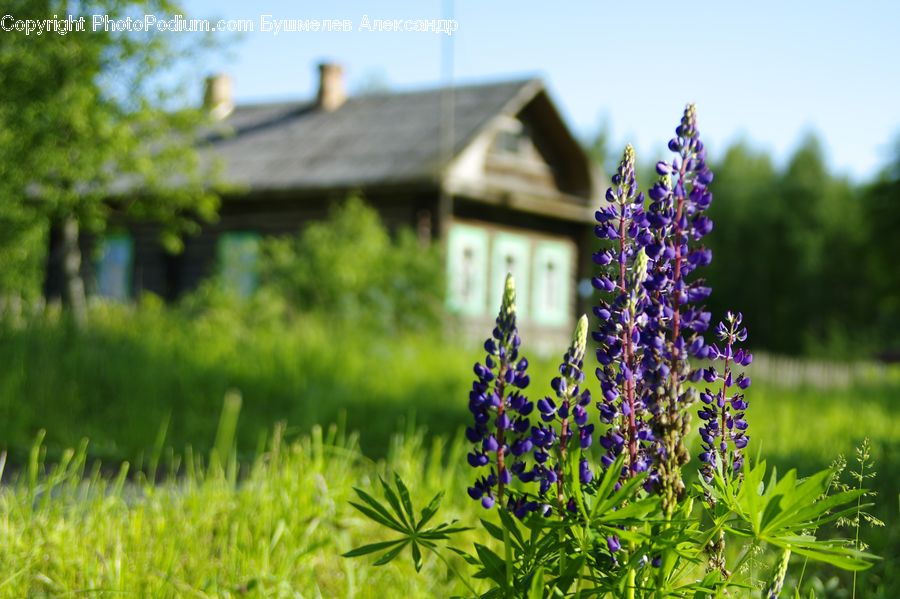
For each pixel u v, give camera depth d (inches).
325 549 171.5
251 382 397.7
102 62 540.7
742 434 99.5
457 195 845.8
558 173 993.5
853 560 82.1
